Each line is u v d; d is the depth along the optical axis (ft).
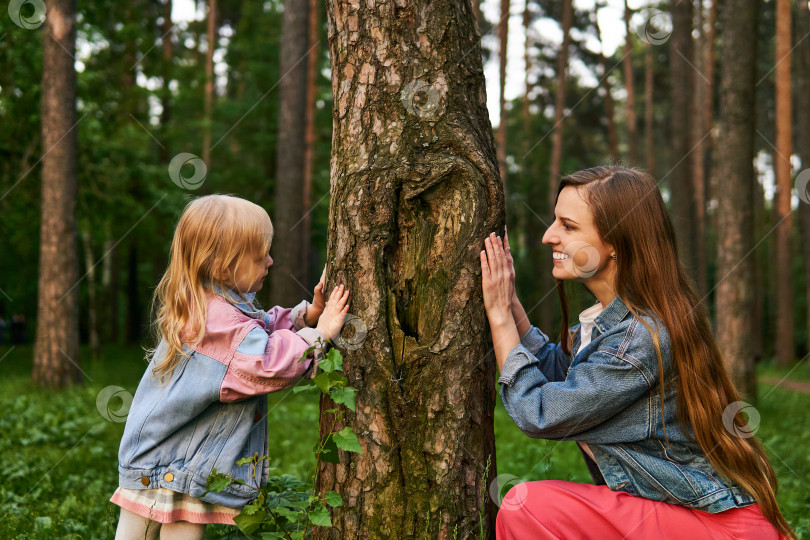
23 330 78.48
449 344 6.79
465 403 6.84
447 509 6.72
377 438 6.80
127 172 41.52
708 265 72.13
